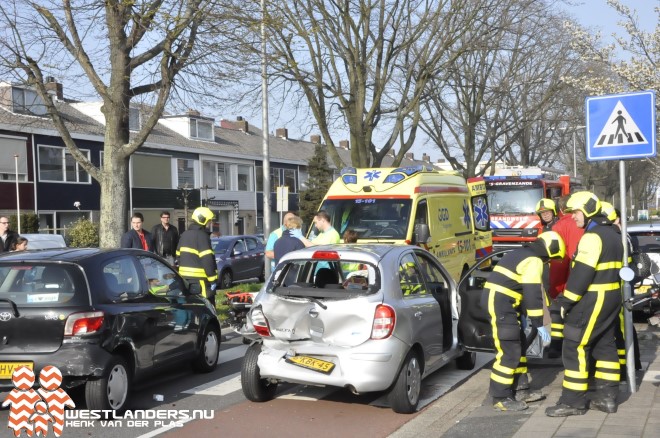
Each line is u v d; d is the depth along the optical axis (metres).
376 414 6.62
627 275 5.88
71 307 6.30
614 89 19.02
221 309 13.05
